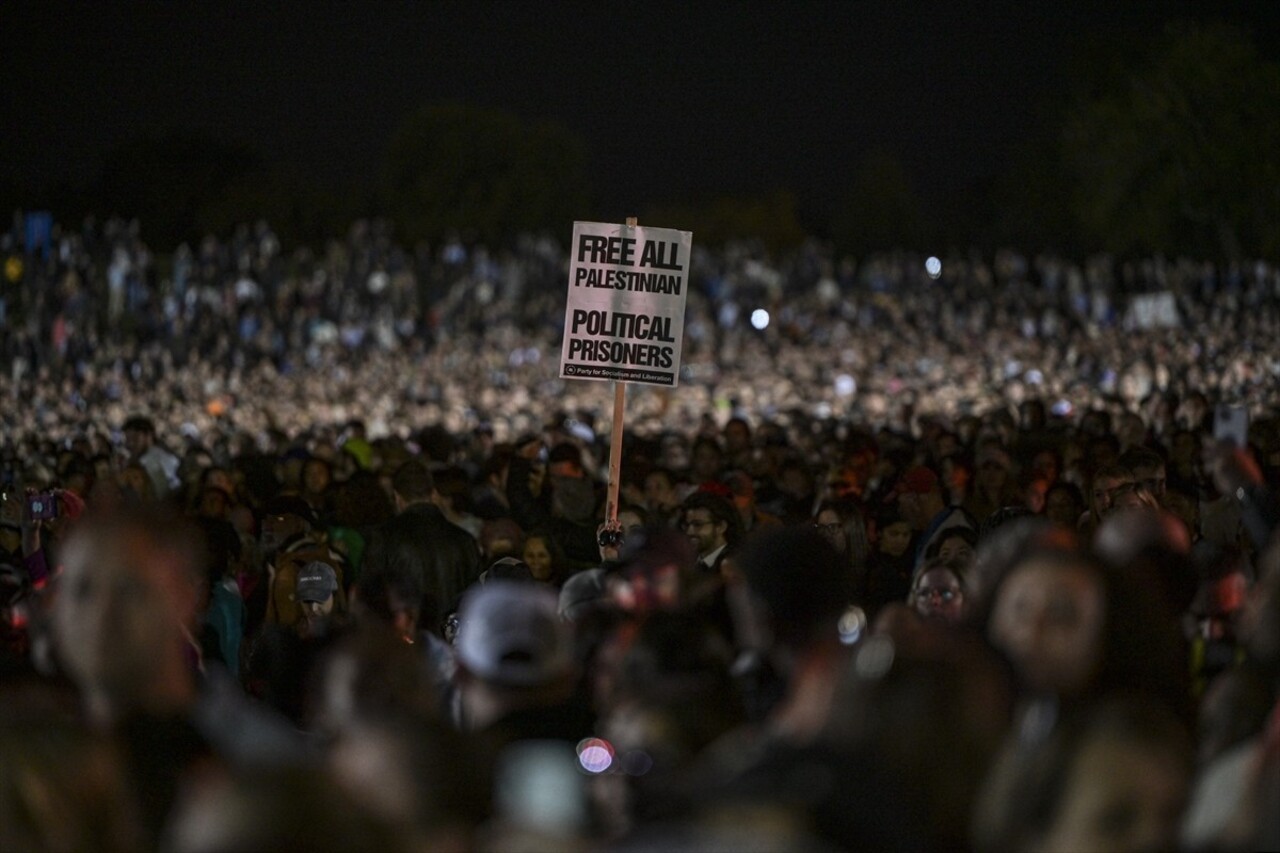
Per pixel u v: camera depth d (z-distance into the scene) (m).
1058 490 17.36
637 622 9.38
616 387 17.22
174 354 111.19
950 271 125.69
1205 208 85.50
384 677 7.31
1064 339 85.25
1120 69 91.25
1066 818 6.49
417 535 15.43
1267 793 6.51
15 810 6.08
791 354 89.19
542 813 5.53
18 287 106.50
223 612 14.54
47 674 8.27
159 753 6.67
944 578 11.69
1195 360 51.12
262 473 25.59
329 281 125.62
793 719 7.38
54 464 29.00
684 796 6.03
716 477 24.77
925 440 29.98
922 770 7.07
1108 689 7.23
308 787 4.56
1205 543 13.84
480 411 50.66
